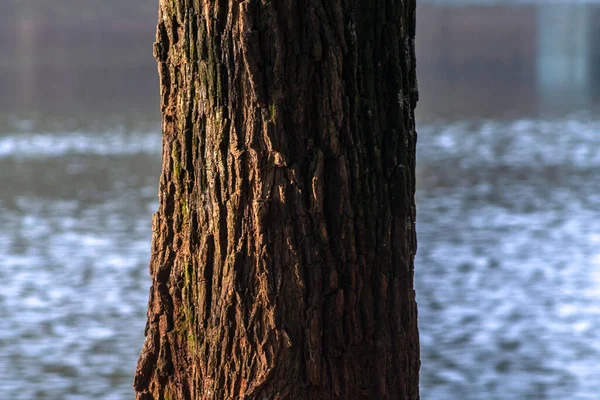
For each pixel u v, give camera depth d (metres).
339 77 4.60
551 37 132.38
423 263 24.12
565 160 41.66
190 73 4.79
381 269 4.77
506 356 17.14
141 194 35.22
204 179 4.79
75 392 15.95
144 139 50.38
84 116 61.06
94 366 17.23
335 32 4.60
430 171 39.53
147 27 141.50
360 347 4.76
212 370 4.80
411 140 4.87
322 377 4.68
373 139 4.73
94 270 24.31
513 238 26.84
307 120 4.61
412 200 4.88
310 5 4.55
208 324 4.80
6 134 53.16
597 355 17.06
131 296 21.92
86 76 92.69
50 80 88.00
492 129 52.84
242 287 4.68
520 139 48.81
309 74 4.59
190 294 4.90
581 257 24.39
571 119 56.47
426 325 19.02
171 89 4.92
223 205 4.71
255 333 4.68
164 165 4.96
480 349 17.53
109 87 81.62
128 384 16.44
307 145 4.62
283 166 4.60
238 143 4.65
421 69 94.44
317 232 4.64
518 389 15.54
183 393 4.98
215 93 4.68
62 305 21.08
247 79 4.60
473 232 27.72
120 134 52.50
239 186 4.66
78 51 120.31
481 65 97.81
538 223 28.84
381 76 4.75
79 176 39.28
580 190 34.41
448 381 15.98
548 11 169.50
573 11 169.50
